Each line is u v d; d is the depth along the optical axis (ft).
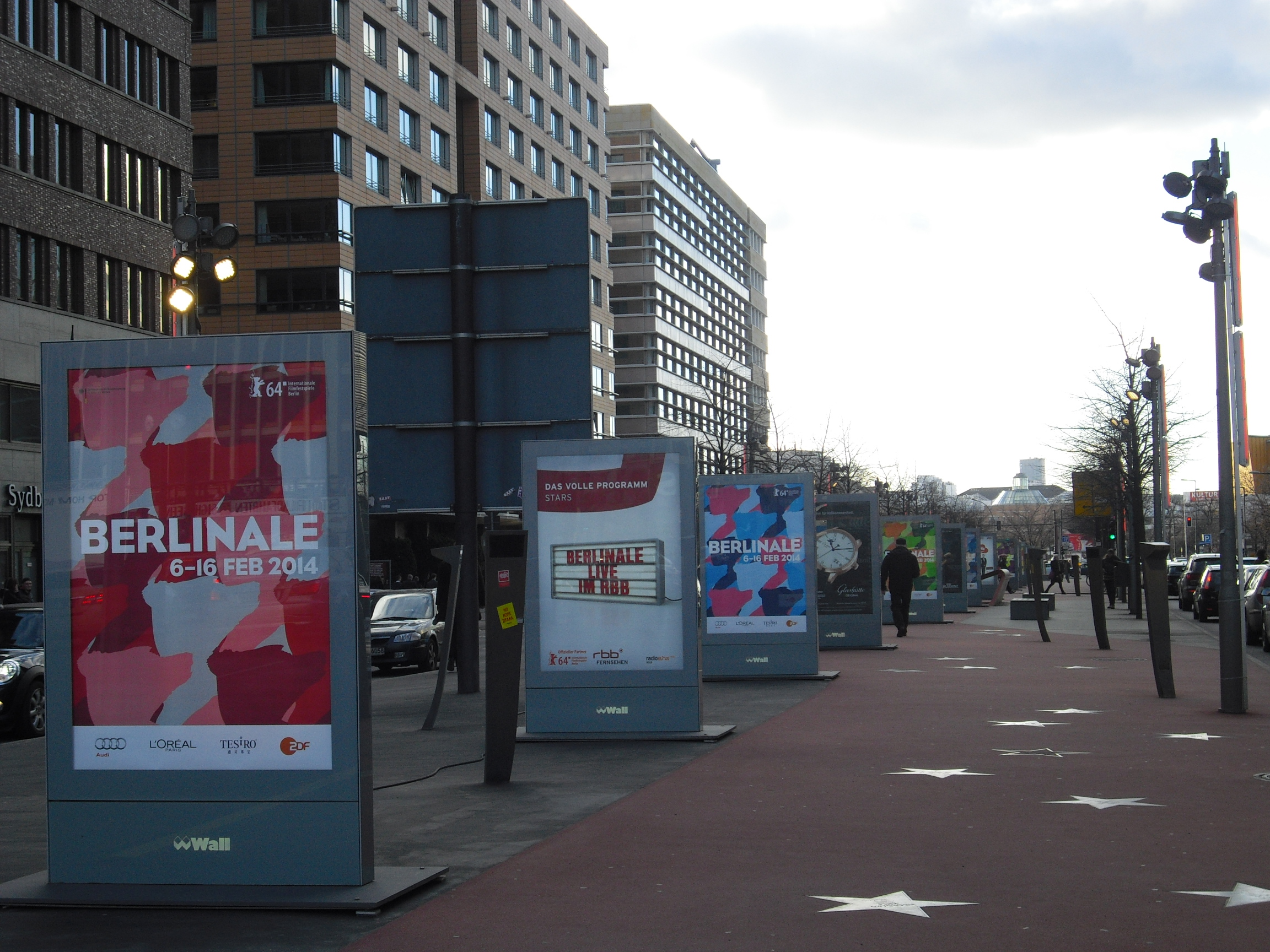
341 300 194.39
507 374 59.16
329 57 193.47
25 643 57.26
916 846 26.16
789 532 65.05
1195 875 23.57
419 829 28.63
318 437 22.98
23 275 124.88
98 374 23.45
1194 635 103.65
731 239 506.07
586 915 21.30
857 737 42.68
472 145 241.55
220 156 195.72
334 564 22.82
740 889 22.88
